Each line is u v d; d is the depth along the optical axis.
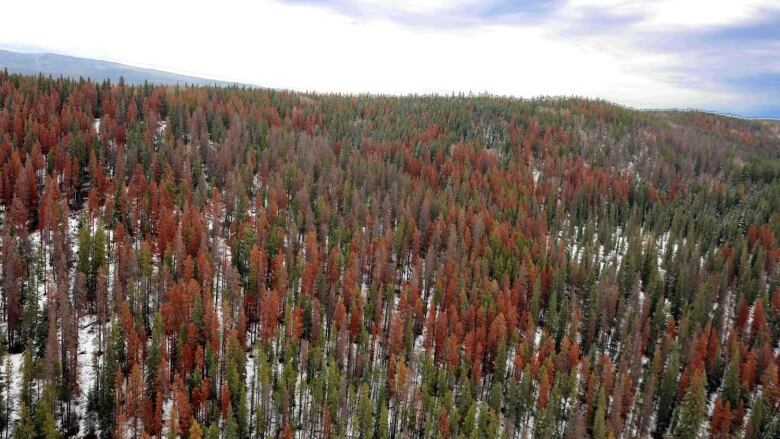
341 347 78.25
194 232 91.06
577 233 133.25
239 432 65.69
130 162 113.94
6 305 73.75
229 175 114.44
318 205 113.44
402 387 71.88
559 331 91.25
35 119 121.88
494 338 82.62
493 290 92.75
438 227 109.88
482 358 82.06
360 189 126.56
